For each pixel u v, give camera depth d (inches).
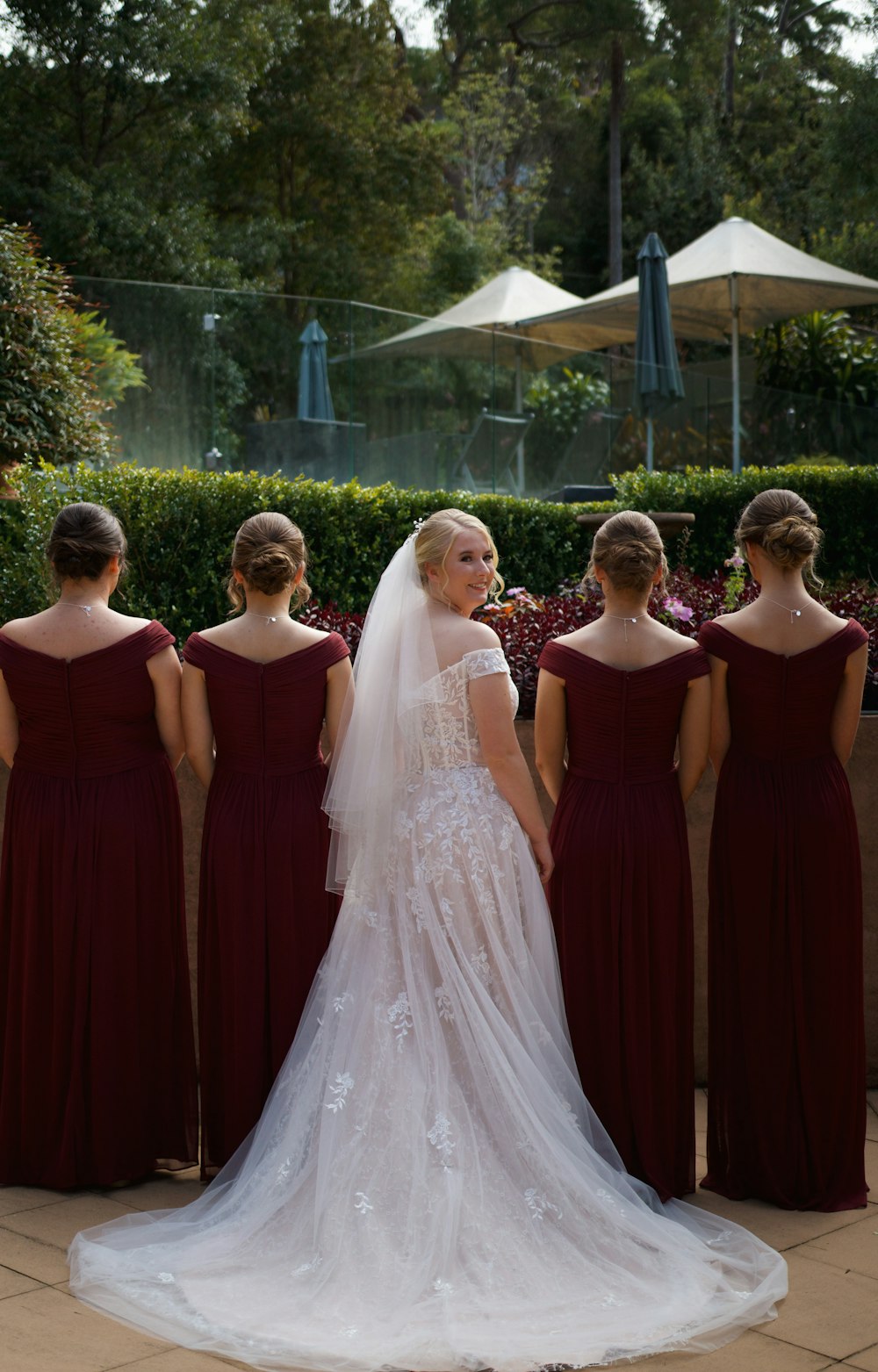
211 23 789.2
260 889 124.9
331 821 121.1
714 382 513.7
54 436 300.5
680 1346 95.4
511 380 480.4
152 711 129.4
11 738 129.1
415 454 454.0
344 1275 102.3
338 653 127.4
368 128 946.7
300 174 959.0
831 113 852.0
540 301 576.7
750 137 1179.3
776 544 124.3
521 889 119.4
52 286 315.6
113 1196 125.6
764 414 526.3
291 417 431.5
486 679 118.6
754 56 1224.8
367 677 119.4
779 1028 126.1
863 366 574.6
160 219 751.7
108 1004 125.7
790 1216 123.0
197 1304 100.1
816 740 127.0
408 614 120.0
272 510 227.5
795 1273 109.2
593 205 1275.8
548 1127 112.9
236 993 125.1
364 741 118.5
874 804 161.5
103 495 216.7
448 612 122.1
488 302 581.3
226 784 127.2
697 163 1152.8
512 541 281.1
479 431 470.3
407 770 119.4
